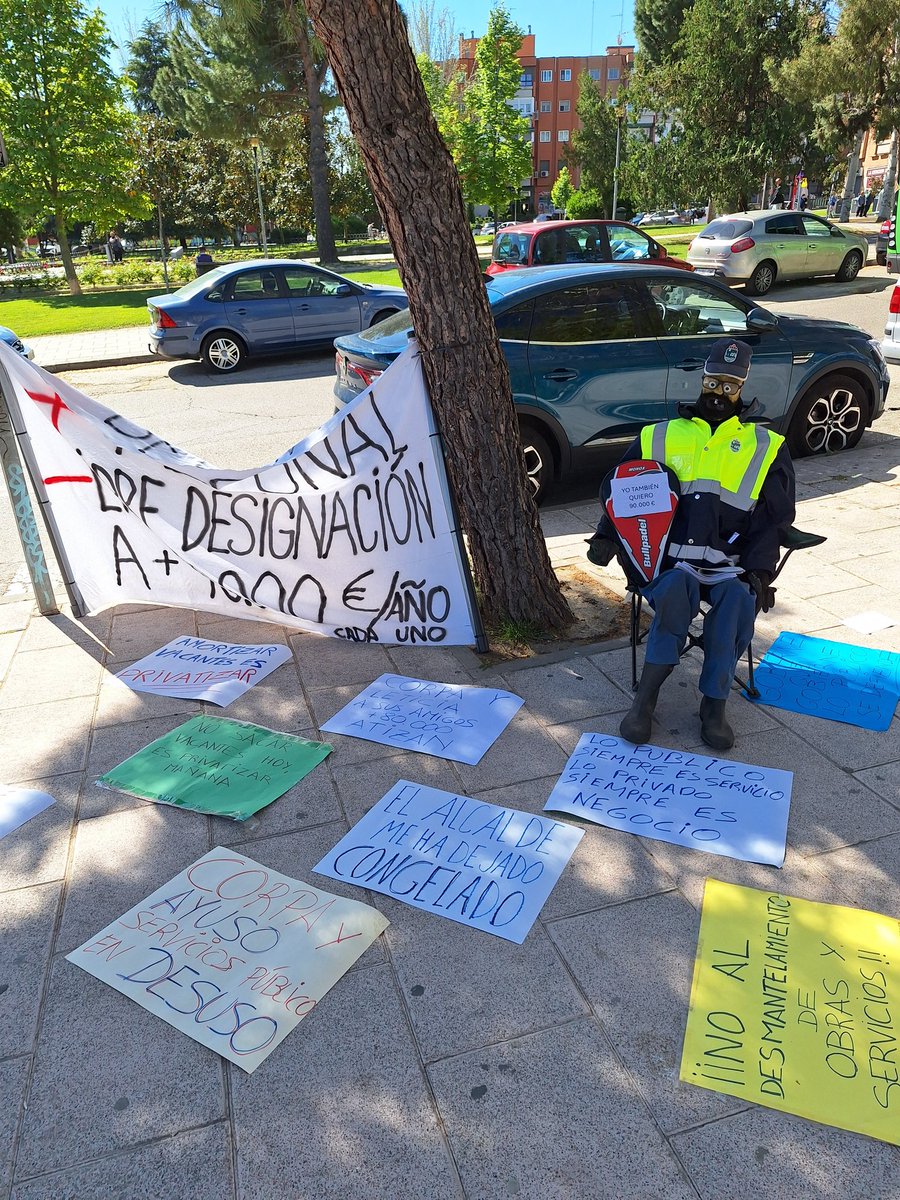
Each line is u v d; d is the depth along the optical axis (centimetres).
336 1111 208
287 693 402
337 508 434
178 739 368
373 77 334
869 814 300
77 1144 204
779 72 2253
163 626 482
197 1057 224
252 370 1338
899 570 494
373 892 277
